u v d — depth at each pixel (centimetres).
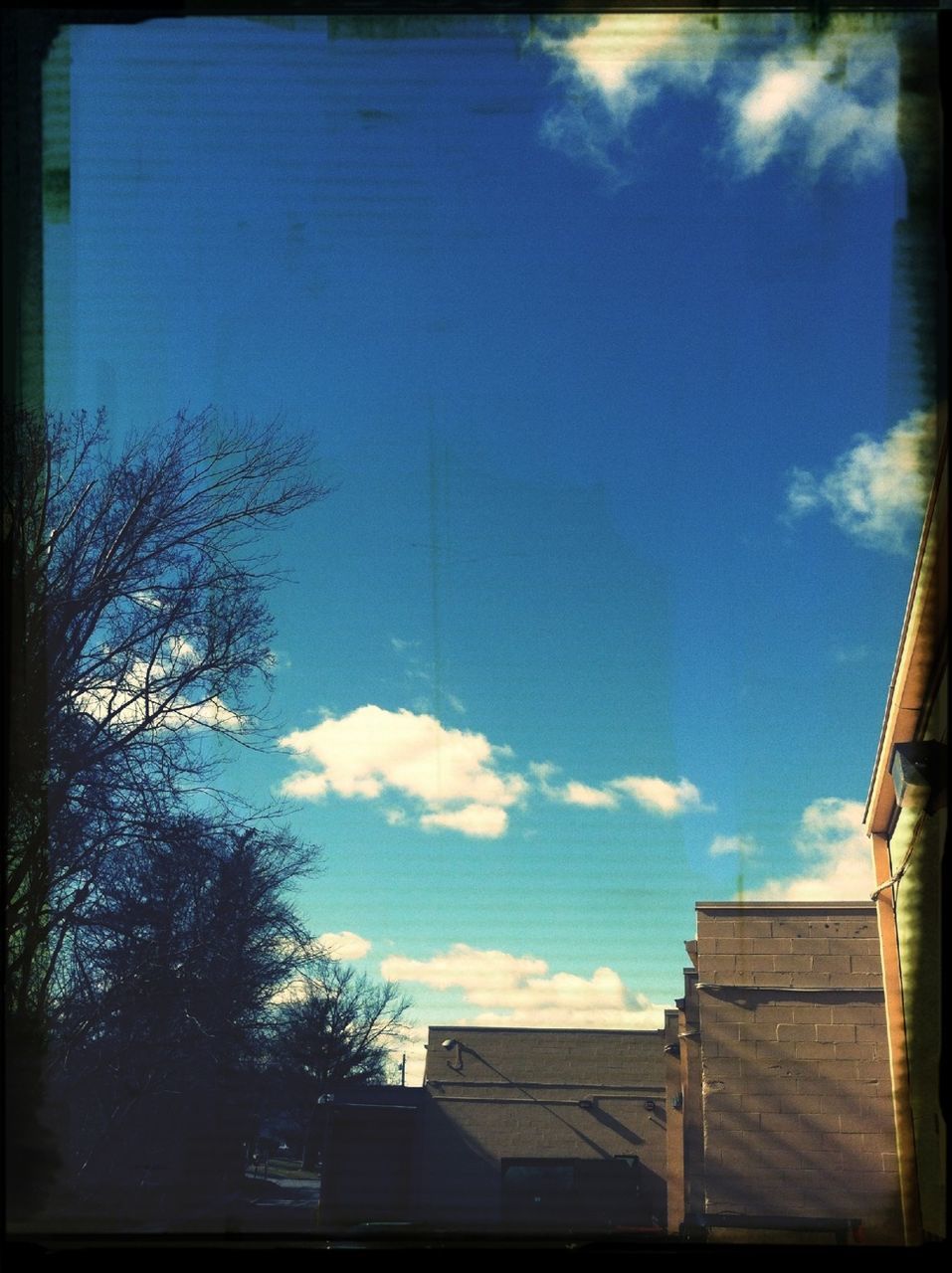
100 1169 210
